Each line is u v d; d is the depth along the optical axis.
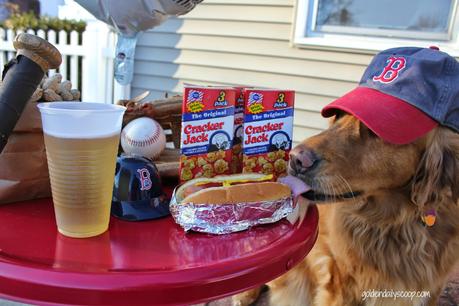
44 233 0.98
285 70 4.55
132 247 0.94
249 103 1.31
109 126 0.88
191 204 1.04
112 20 1.39
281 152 1.38
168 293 0.80
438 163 1.49
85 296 0.77
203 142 1.26
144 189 1.14
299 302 2.10
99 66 5.52
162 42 5.25
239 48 4.77
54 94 1.12
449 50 3.77
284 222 1.16
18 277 0.79
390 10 4.03
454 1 3.75
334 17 4.28
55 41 5.72
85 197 0.92
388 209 1.69
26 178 1.11
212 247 0.97
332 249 1.86
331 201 1.45
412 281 1.75
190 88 1.22
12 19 6.64
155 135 1.44
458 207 1.70
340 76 4.26
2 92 0.92
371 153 1.49
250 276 0.90
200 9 4.90
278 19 4.47
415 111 1.35
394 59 1.47
